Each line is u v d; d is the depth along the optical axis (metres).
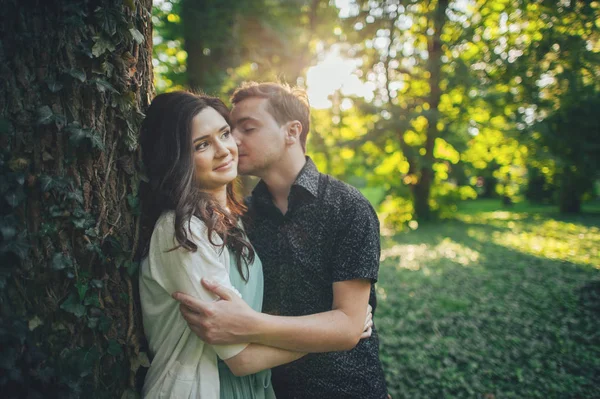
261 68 8.29
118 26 1.41
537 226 14.12
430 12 11.76
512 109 12.02
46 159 1.31
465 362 4.24
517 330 5.06
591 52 8.23
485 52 10.77
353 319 1.60
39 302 1.32
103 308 1.44
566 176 16.11
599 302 5.83
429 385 3.82
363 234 1.66
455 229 13.88
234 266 1.54
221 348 1.37
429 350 4.52
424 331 5.09
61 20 1.31
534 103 11.16
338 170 15.91
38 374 1.29
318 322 1.52
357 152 15.01
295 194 1.75
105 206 1.44
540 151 13.76
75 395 1.34
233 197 1.84
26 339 1.28
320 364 1.68
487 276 7.64
